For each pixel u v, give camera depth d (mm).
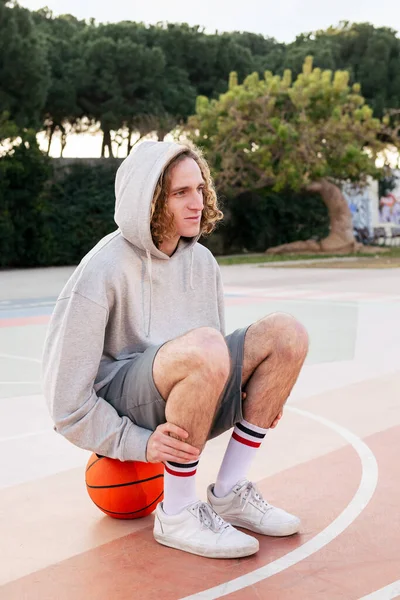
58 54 32938
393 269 18719
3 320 9734
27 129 24797
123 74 33000
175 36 35188
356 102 26469
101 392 2736
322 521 2830
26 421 4492
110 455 2617
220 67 35844
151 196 2559
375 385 5301
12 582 2357
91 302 2566
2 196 23891
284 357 2650
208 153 25578
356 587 2285
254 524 2736
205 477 3367
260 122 25391
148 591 2279
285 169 24781
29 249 24922
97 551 2598
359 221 32281
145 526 2836
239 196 29875
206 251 2971
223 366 2436
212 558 2520
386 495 3094
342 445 3832
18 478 3408
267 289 13305
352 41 38781
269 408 2742
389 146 29266
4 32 25625
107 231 26375
